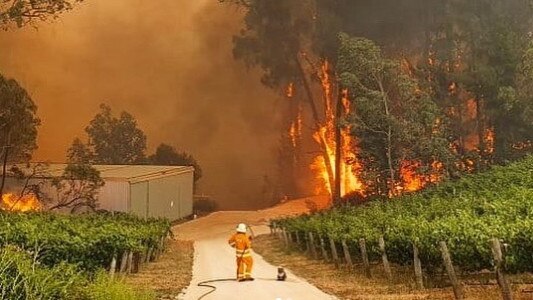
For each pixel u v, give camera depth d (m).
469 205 23.75
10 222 19.38
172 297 16.17
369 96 47.25
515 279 15.05
